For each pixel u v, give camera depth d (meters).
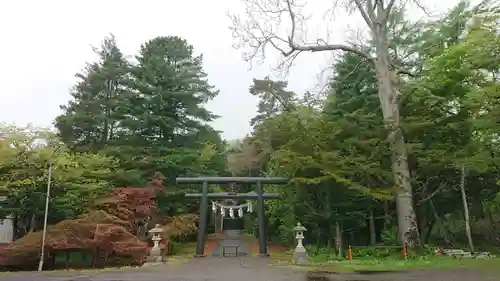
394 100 18.97
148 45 30.36
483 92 14.75
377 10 19.98
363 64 23.11
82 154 23.75
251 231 38.72
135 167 26.56
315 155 18.42
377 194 17.41
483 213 23.56
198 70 31.17
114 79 29.36
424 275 11.30
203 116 30.42
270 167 26.78
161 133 29.25
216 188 35.84
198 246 22.06
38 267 17.22
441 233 23.22
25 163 18.05
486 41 14.11
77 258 21.05
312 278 11.16
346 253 18.83
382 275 11.57
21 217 20.44
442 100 18.84
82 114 27.44
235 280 11.03
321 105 22.62
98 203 20.31
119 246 17.69
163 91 27.86
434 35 22.11
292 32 20.20
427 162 18.84
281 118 21.11
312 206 20.52
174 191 26.83
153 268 15.62
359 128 19.00
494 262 14.41
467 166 18.08
